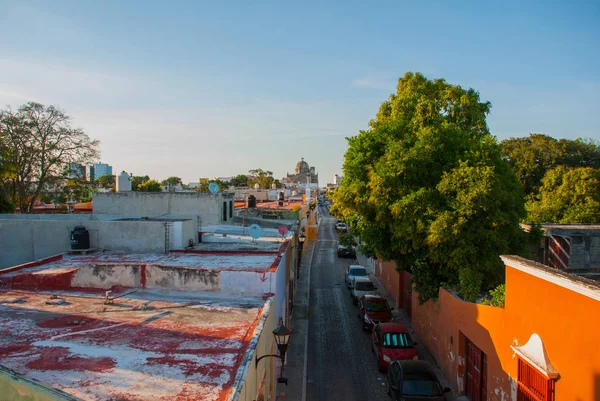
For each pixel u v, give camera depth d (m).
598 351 7.35
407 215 15.79
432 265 17.39
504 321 10.86
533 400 9.38
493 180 14.94
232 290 12.36
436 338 16.66
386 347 15.86
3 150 32.31
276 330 9.97
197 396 6.20
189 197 26.59
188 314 10.41
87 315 10.15
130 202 26.95
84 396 6.12
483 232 14.97
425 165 16.77
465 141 17.41
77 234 16.09
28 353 7.73
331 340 19.36
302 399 13.68
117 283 12.55
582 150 43.25
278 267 13.64
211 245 18.97
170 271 12.44
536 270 9.14
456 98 24.12
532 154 41.78
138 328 9.27
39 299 11.52
